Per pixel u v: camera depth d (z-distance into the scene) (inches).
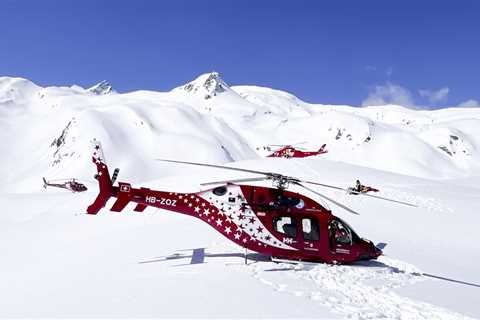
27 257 773.3
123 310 396.5
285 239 583.8
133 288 468.4
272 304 410.9
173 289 458.6
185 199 600.4
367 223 1051.9
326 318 377.7
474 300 481.4
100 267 589.3
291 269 554.9
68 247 816.9
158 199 598.9
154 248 701.9
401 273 596.1
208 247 689.0
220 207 591.8
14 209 2068.2
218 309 395.5
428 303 442.3
